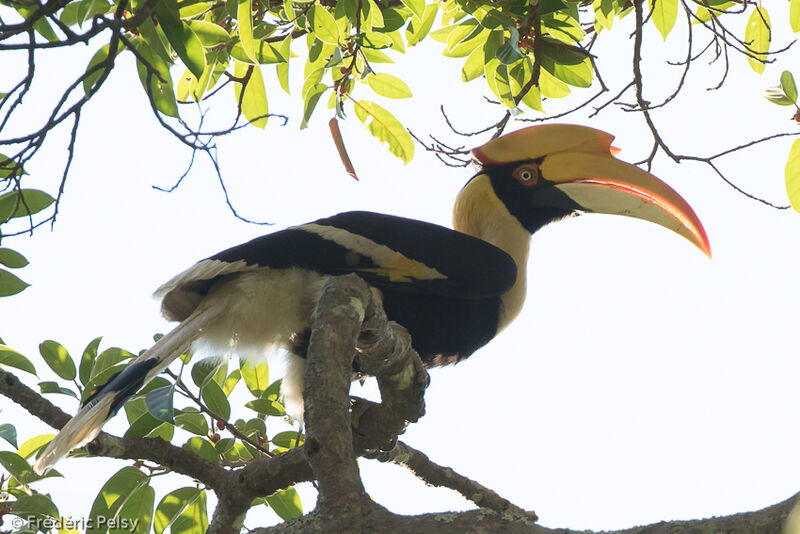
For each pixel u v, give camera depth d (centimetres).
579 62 1149
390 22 1177
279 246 990
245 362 1091
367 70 1146
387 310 1055
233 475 855
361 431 844
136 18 786
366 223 1045
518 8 1139
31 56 739
